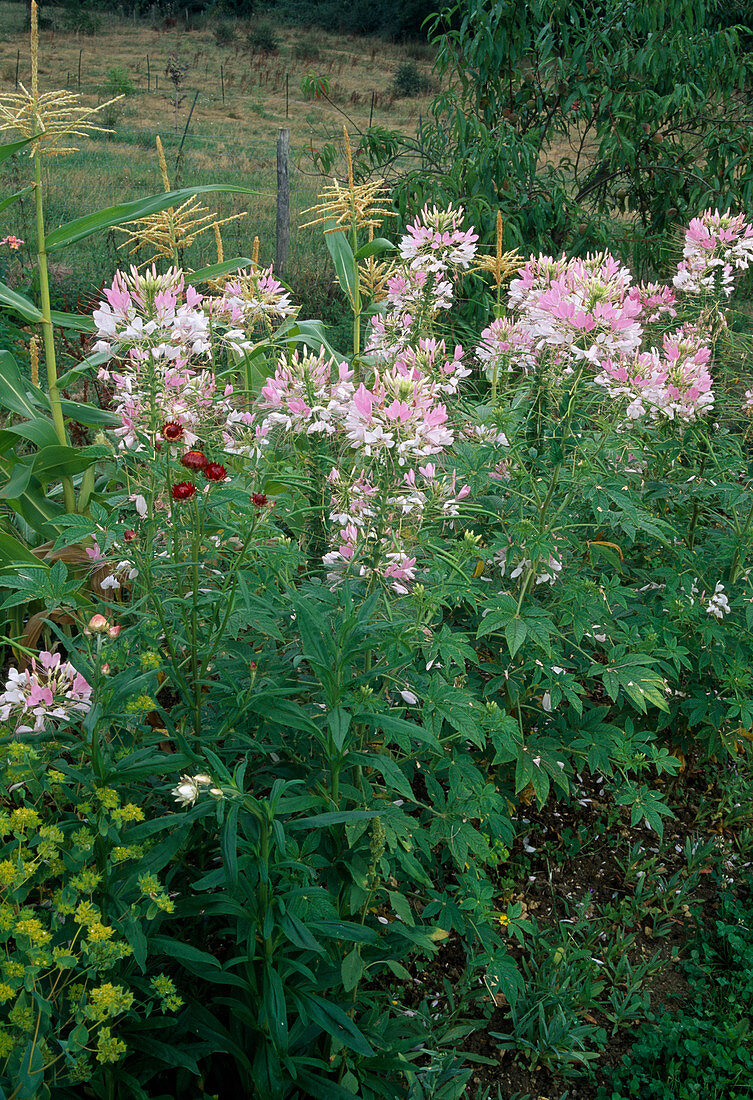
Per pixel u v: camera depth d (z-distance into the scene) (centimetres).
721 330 374
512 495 288
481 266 397
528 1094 220
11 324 521
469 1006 238
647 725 317
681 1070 227
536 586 298
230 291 363
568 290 259
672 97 610
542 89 650
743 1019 233
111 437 278
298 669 225
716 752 320
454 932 257
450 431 219
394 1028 207
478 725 230
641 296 390
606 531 332
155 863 155
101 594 298
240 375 396
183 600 195
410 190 612
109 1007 135
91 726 153
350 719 172
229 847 148
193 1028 170
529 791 299
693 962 254
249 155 1650
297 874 168
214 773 164
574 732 266
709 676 312
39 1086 139
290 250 988
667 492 317
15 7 3422
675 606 288
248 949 159
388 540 222
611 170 664
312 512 263
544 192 624
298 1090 185
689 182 669
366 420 212
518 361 308
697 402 309
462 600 265
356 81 2767
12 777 158
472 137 629
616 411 272
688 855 286
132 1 3519
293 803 167
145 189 1266
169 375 218
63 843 157
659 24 621
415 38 3419
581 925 257
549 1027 225
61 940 153
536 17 607
